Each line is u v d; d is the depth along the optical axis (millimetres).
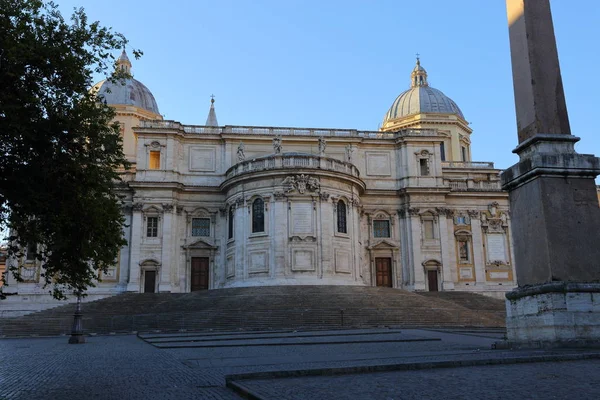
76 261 15617
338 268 52406
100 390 11195
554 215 15961
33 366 16359
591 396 8188
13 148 13836
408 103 80312
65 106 14703
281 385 10250
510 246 63969
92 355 19922
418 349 17797
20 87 13852
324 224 52469
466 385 9547
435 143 64250
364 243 61688
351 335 27500
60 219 14133
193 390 10852
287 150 62969
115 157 16719
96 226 15297
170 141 60406
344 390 9430
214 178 61219
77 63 15047
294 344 22109
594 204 16250
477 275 62406
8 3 14133
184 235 59250
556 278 15531
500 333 27656
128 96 72750
